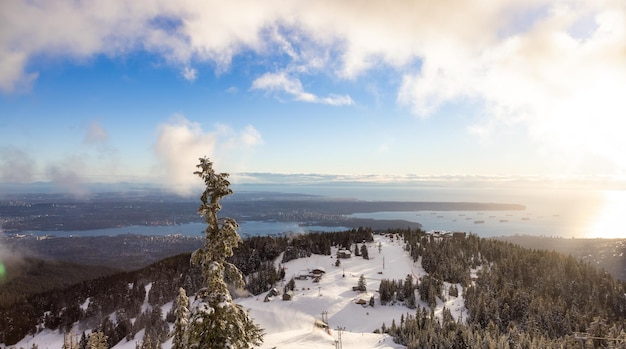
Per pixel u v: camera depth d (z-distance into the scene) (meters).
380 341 112.31
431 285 160.75
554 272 167.38
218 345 13.08
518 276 171.75
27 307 196.25
